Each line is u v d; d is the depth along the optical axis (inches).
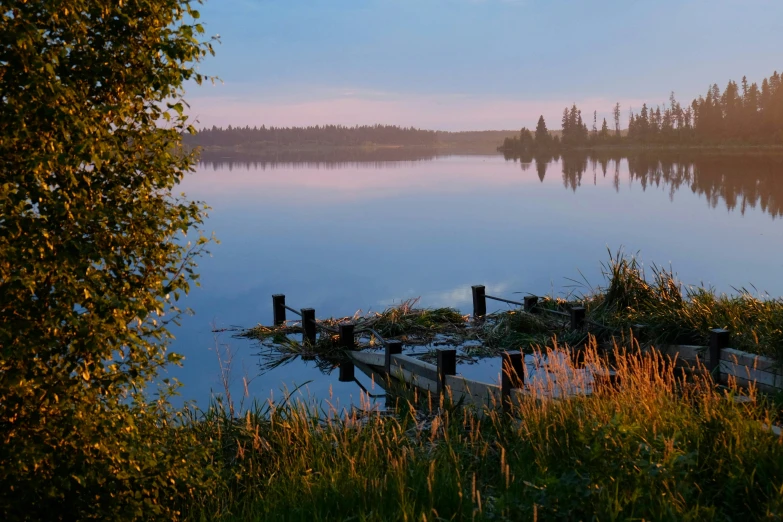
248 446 265.3
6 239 152.0
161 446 191.3
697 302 428.1
